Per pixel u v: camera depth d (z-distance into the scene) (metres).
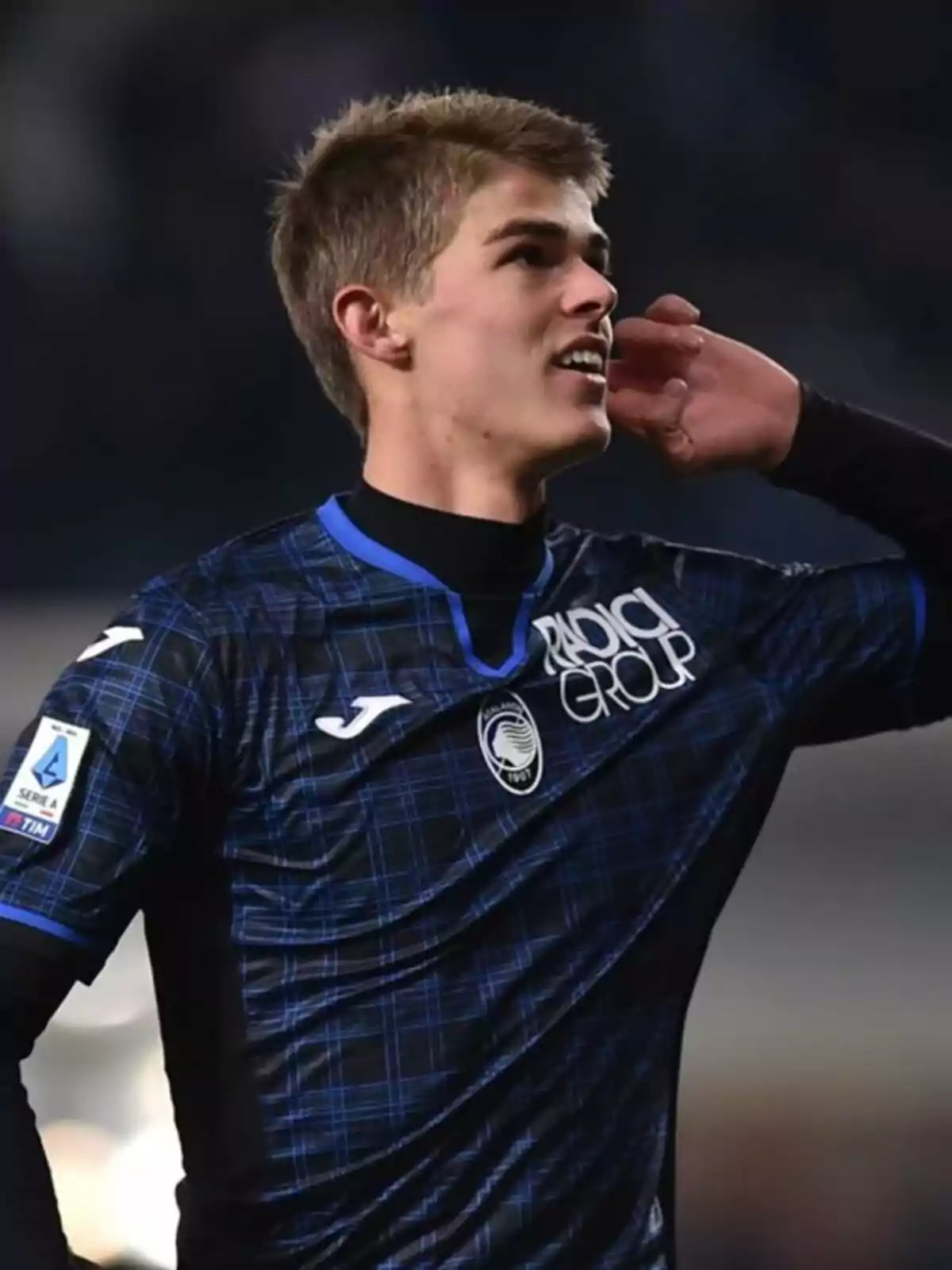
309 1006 6.42
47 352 43.56
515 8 44.81
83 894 6.31
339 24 44.47
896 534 7.69
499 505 6.98
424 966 6.44
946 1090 18.47
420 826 6.53
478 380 6.85
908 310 43.94
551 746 6.79
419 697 6.66
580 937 6.62
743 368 7.70
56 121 43.91
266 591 6.77
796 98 44.56
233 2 44.19
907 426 7.84
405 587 6.83
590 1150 6.56
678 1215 16.89
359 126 7.12
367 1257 6.44
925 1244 16.67
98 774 6.36
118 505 43.16
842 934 22.39
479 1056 6.46
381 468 7.07
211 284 43.91
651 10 44.84
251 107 44.25
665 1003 6.81
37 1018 6.36
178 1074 6.68
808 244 44.41
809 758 27.75
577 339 6.90
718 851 6.96
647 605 7.24
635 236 44.53
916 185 44.12
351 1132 6.40
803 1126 17.91
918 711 7.63
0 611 40.44
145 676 6.46
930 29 44.34
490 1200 6.44
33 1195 6.09
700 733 7.03
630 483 40.44
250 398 43.59
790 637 7.41
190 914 6.58
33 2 43.78
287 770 6.49
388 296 7.01
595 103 44.91
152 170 44.09
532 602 7.01
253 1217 6.52
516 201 6.88
